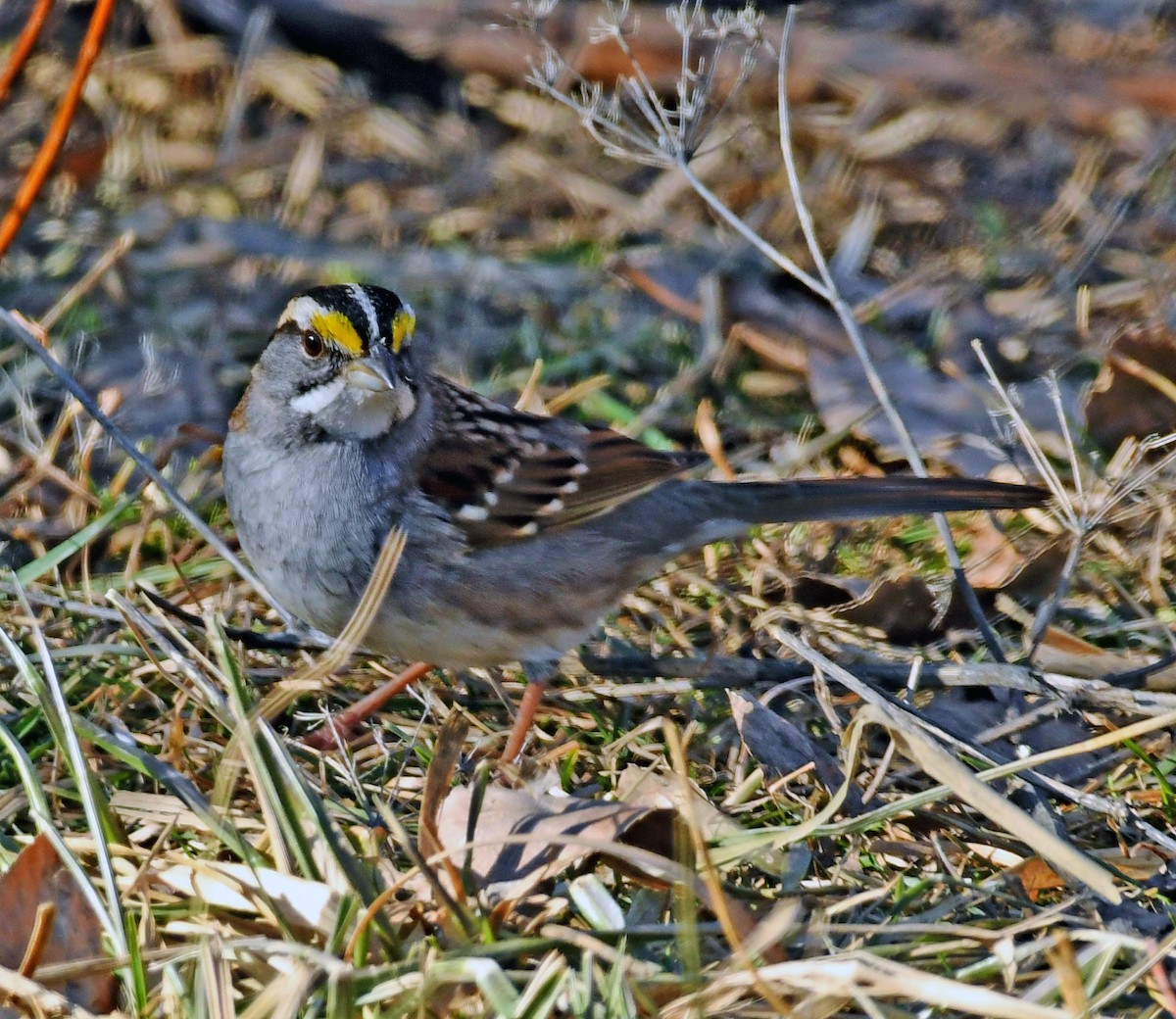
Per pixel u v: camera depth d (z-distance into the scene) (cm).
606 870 675
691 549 878
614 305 1205
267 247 1259
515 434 828
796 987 573
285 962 589
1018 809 657
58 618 875
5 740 695
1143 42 1495
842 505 872
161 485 857
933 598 901
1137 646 920
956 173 1349
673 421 1109
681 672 827
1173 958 639
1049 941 600
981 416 1076
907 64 1436
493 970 555
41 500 995
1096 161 1364
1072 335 1152
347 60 1460
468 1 1438
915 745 683
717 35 949
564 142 1386
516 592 815
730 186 1320
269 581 821
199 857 679
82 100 1372
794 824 738
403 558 791
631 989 577
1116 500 858
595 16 1412
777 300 1191
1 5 1422
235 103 1395
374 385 762
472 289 1221
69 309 1162
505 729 848
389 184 1346
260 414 809
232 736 692
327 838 632
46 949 599
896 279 1234
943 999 546
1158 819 767
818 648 879
